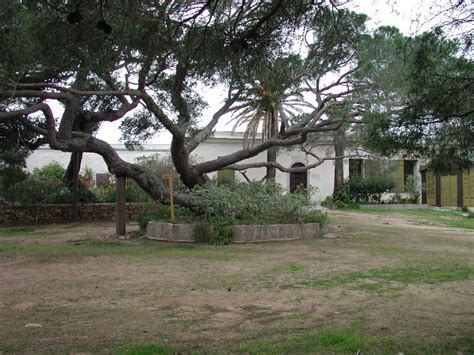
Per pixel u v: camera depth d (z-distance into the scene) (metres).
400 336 5.21
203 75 7.46
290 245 12.67
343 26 7.14
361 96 14.71
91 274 8.76
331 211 25.25
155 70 10.24
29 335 5.23
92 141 14.94
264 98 15.48
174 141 15.44
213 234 12.87
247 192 14.77
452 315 6.08
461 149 5.29
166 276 8.57
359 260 10.38
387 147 5.54
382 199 30.20
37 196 20.81
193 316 6.01
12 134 17.19
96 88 15.62
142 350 4.68
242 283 7.98
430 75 5.21
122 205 14.62
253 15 6.25
